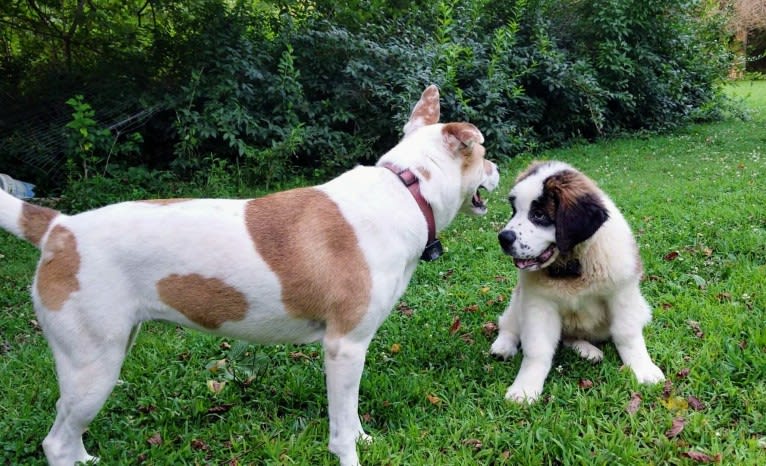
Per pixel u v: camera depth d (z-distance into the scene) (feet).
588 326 5.53
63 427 4.33
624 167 13.30
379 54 13.80
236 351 5.80
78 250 4.15
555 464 4.44
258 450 4.66
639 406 4.80
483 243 8.32
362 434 4.73
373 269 4.41
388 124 13.91
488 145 14.37
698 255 7.29
